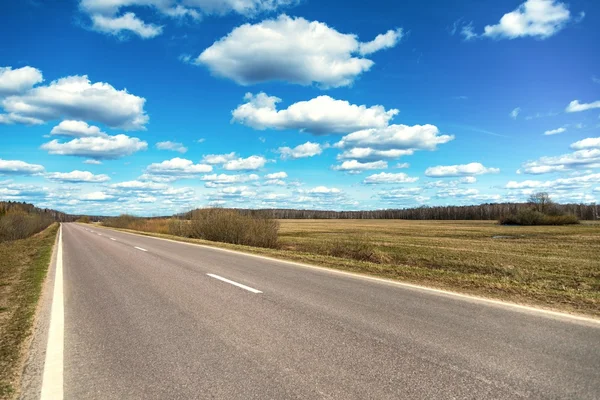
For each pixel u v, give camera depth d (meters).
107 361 4.29
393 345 4.61
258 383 3.61
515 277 14.74
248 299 7.27
